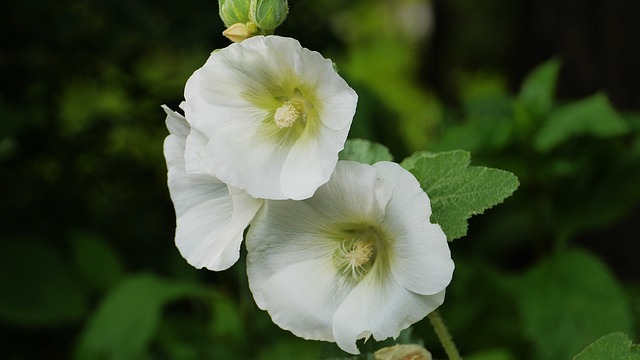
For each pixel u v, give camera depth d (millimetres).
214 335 1419
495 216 1723
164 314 1582
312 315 811
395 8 3418
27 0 1679
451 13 2771
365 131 1450
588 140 1335
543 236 1391
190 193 837
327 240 817
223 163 795
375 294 805
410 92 3166
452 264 778
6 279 1637
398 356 824
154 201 1896
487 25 2748
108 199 1892
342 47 1831
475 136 1302
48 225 1840
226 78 804
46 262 1660
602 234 1724
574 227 1363
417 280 785
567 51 1807
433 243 780
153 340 1526
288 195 791
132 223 1862
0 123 1608
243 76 804
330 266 816
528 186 1354
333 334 807
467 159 820
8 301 1625
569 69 1804
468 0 2736
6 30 1729
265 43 790
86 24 1764
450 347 846
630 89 1729
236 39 822
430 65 2857
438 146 1320
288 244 815
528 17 1896
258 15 816
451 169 821
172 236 1866
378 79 3223
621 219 1697
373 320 798
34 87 1829
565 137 1261
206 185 837
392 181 788
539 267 1271
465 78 2932
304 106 808
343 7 1959
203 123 801
